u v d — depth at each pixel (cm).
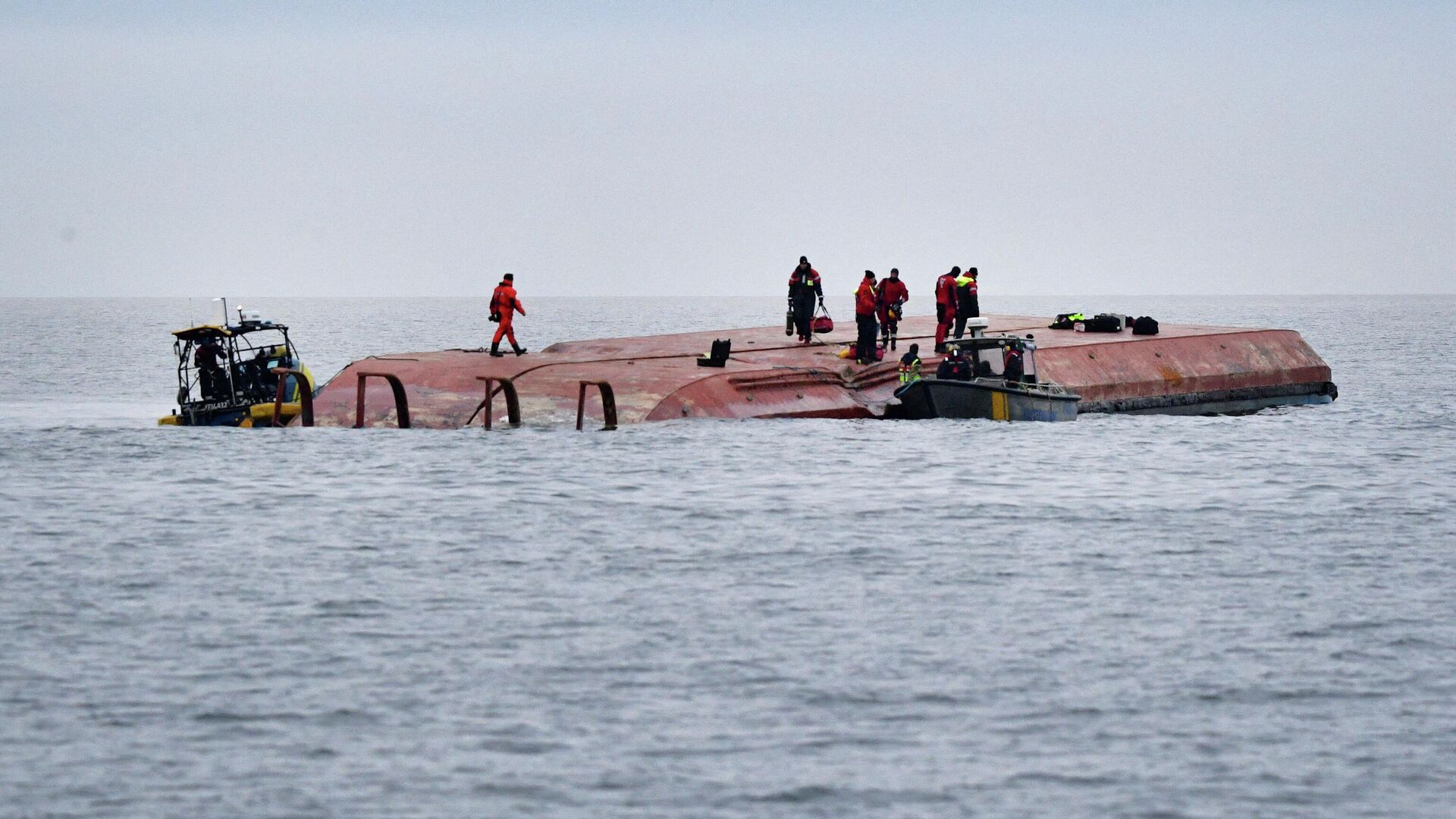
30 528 10106
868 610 7931
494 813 5431
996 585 8481
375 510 10712
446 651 7181
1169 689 6694
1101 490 11681
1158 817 5441
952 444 14012
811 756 5934
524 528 10088
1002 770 5819
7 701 6475
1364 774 5812
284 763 5850
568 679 6781
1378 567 8975
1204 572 8838
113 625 7606
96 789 5612
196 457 13300
